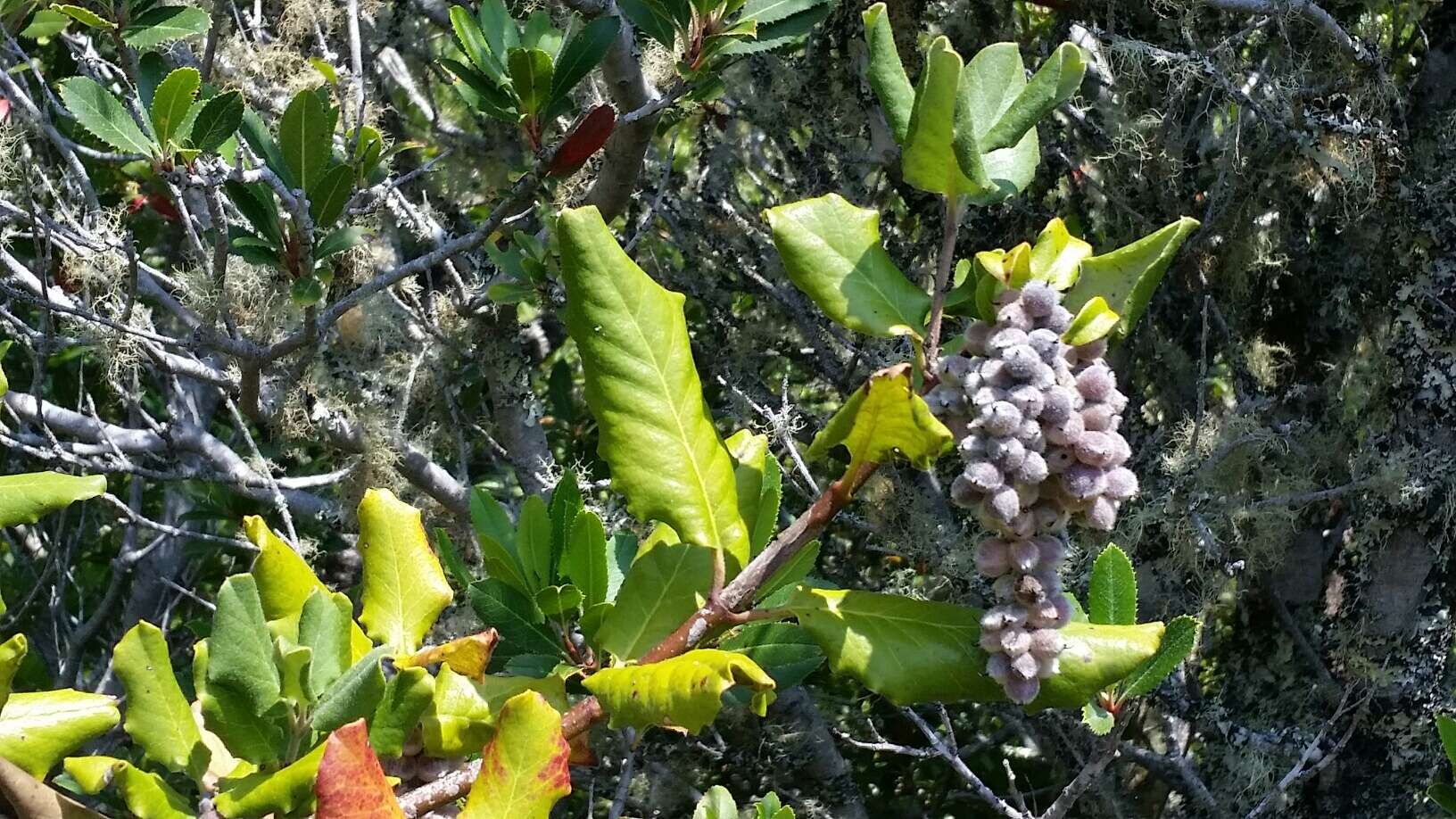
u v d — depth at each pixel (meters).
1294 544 4.36
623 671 1.49
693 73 2.95
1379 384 3.94
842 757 4.51
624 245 4.58
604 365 1.60
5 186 3.54
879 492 4.04
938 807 4.85
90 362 5.25
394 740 1.46
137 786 1.47
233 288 3.52
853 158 4.43
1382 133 3.82
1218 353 4.28
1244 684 4.34
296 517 4.92
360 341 4.07
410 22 4.81
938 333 1.56
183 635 5.28
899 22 4.22
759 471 1.84
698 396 1.64
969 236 4.31
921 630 1.61
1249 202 4.12
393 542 1.76
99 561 5.74
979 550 1.49
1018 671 1.48
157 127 2.67
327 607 1.51
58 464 3.94
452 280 4.60
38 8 3.39
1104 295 1.57
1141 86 3.98
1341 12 4.31
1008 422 1.39
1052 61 1.54
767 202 4.81
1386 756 3.84
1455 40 3.94
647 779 4.31
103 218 3.75
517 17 4.37
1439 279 3.79
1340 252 4.18
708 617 1.59
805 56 4.43
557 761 1.39
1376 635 3.85
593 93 4.29
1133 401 4.30
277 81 4.07
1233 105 4.08
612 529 4.16
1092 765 2.50
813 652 1.91
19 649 1.37
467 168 4.55
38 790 1.35
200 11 2.91
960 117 1.47
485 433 4.47
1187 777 4.09
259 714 1.46
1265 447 4.07
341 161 3.30
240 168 2.93
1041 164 4.30
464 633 4.02
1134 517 3.82
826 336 4.47
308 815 1.44
